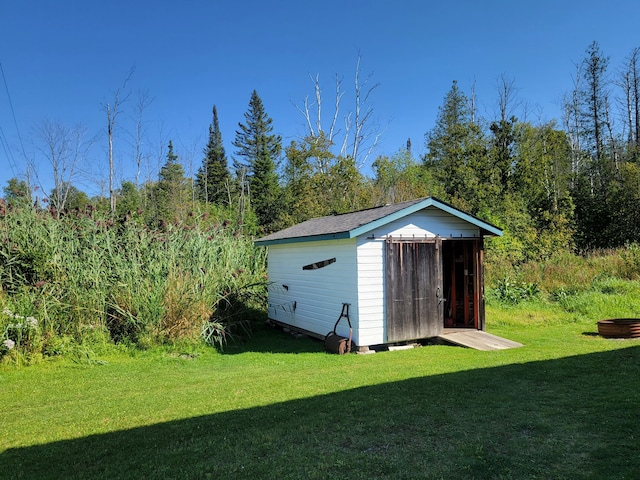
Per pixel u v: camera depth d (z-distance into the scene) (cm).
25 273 824
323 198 2231
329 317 876
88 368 699
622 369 546
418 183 2594
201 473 298
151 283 860
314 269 931
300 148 2450
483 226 892
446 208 855
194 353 796
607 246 2356
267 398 489
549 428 352
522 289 1263
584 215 2503
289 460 313
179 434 383
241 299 1005
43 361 721
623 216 2344
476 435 345
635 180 2353
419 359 700
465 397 454
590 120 3047
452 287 1038
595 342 777
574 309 1112
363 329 788
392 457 310
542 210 2320
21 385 602
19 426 429
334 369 644
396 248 823
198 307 855
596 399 424
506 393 463
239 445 347
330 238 815
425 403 436
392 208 870
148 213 1742
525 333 905
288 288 1044
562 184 2606
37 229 873
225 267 1043
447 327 969
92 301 809
